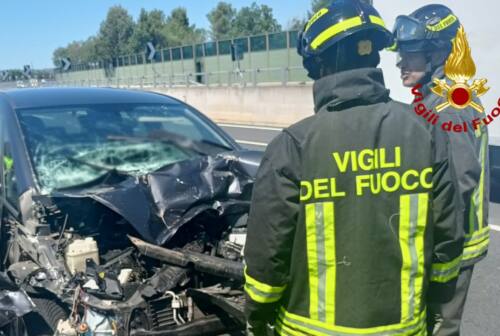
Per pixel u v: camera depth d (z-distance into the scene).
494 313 3.72
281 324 1.71
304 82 19.84
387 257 1.56
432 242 1.62
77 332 2.46
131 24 69.62
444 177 1.60
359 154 1.55
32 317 2.83
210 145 3.76
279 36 22.23
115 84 39.78
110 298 2.50
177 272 2.65
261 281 1.62
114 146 3.46
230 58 26.39
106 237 2.97
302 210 1.56
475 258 2.37
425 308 1.70
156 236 2.79
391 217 1.56
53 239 2.83
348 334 1.56
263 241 1.59
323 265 1.57
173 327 2.53
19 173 3.17
